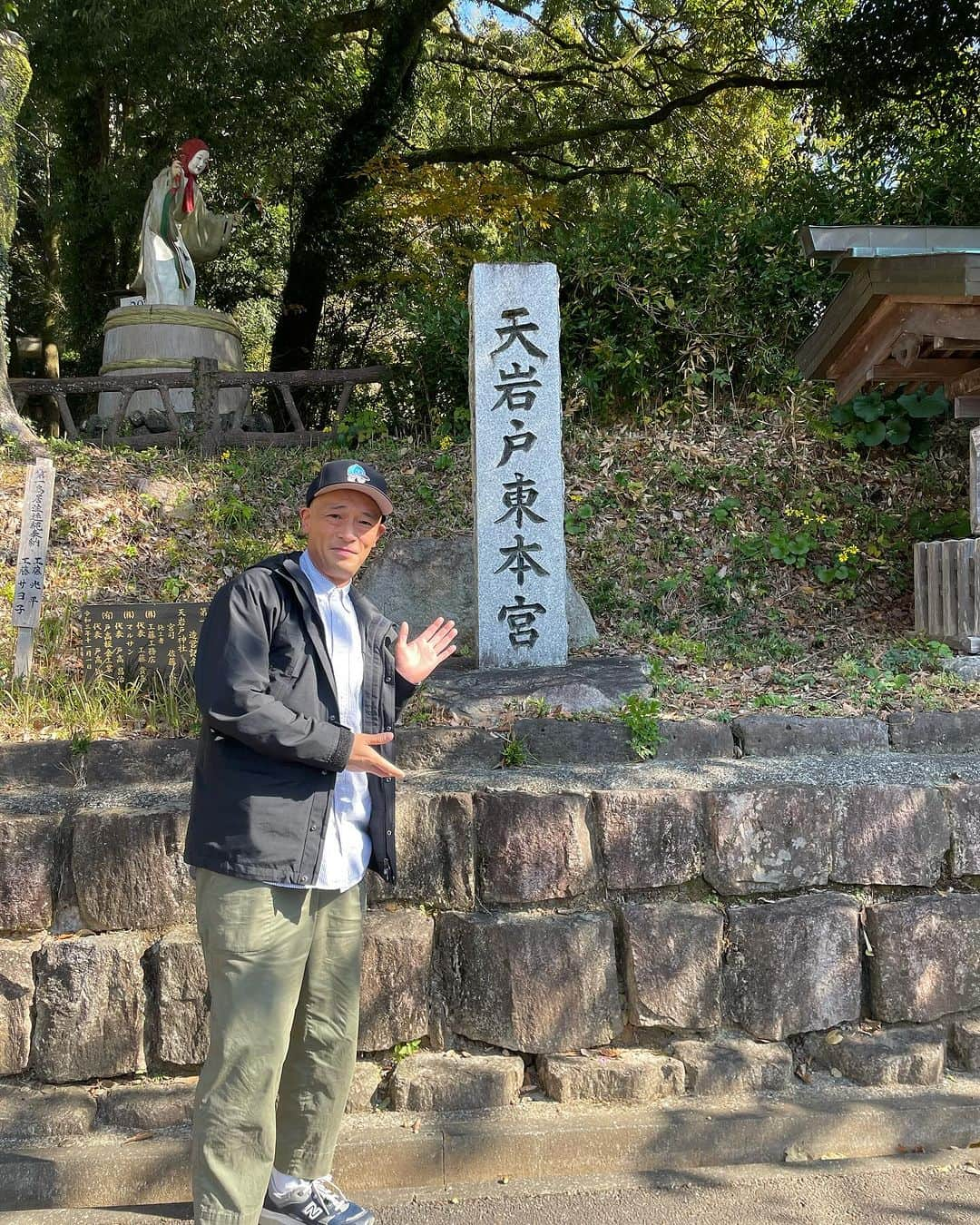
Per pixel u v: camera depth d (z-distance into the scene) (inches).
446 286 383.6
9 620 196.4
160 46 427.5
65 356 597.0
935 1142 116.0
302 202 554.6
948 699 161.6
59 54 435.2
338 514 93.9
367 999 119.4
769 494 261.9
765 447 274.7
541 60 595.8
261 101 471.2
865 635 221.9
